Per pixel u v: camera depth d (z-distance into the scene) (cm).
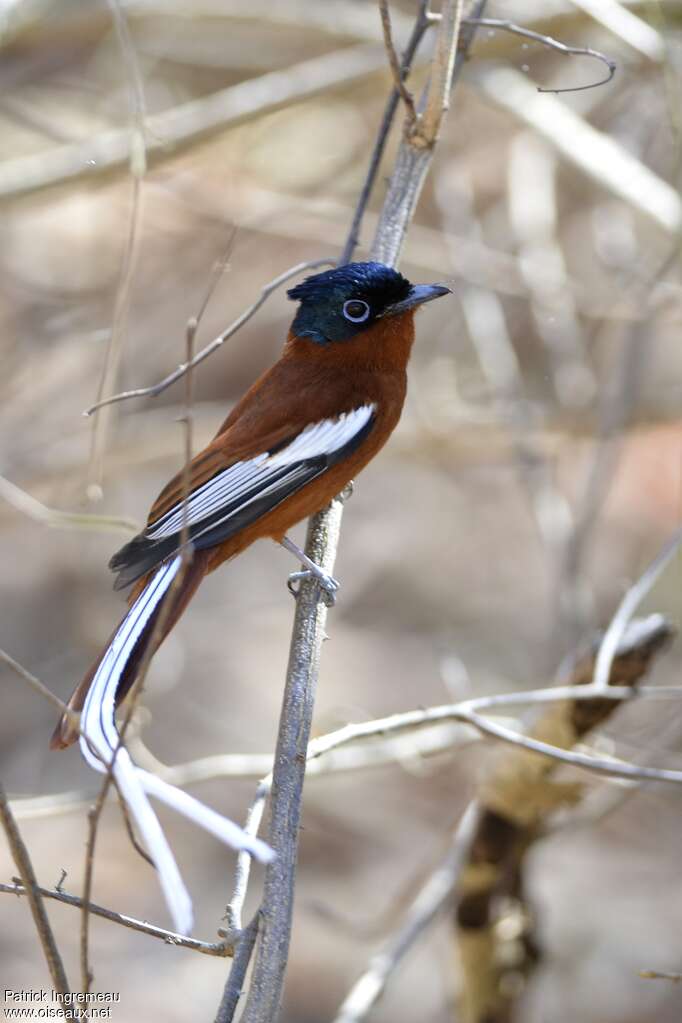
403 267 1585
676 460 1480
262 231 1426
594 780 846
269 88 1220
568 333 1331
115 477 1446
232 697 1515
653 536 1491
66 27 1371
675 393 1416
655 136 1419
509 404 1279
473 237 1370
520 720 982
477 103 1496
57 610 1512
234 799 1409
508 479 1723
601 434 1146
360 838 1356
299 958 1234
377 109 1520
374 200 1527
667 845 1300
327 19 1302
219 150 1477
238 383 1577
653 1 1039
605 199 1460
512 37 1167
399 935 941
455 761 1416
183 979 1209
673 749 1143
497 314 1324
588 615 1094
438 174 1423
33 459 1395
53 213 1533
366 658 1578
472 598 1652
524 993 930
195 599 1645
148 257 1520
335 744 668
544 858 1302
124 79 1483
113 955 1223
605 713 814
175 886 405
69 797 909
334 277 771
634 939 1215
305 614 672
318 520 748
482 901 893
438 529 1714
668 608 1443
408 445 1421
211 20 1346
